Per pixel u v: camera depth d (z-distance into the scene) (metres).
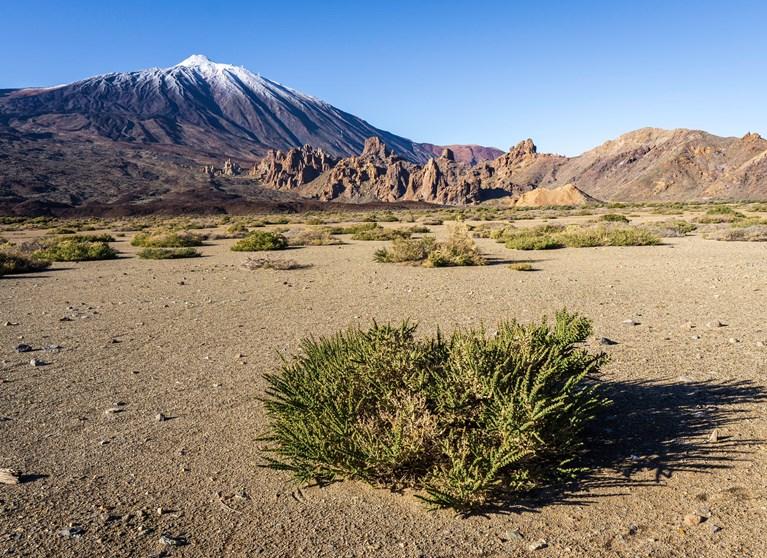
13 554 3.82
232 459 5.20
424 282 16.20
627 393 6.49
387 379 4.66
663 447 5.07
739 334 9.04
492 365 4.52
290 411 4.92
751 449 4.93
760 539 3.72
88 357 8.86
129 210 182.38
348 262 22.86
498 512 4.17
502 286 14.97
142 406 6.62
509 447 4.16
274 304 13.27
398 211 155.38
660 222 45.09
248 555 3.76
